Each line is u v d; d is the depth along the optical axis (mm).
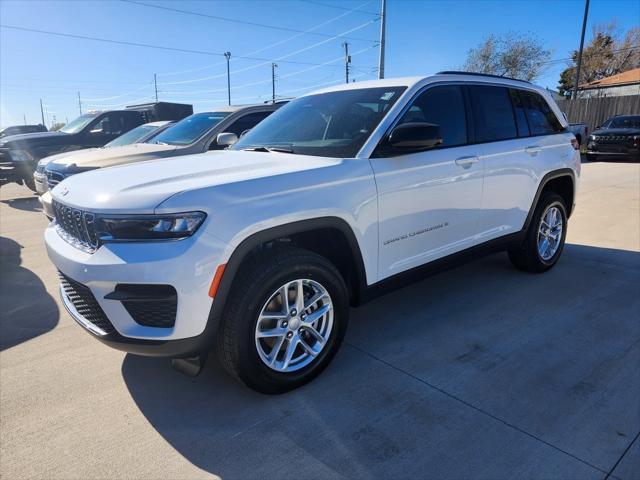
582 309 3928
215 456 2334
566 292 4309
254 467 2256
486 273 4863
